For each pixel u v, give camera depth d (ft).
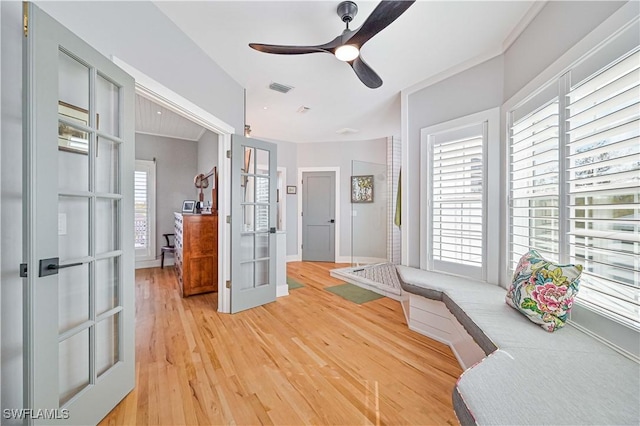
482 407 3.02
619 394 3.18
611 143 4.30
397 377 6.25
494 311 5.73
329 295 12.64
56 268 3.89
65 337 4.13
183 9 6.52
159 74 6.59
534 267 5.37
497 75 7.88
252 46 6.16
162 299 11.68
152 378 6.14
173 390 5.73
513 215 7.14
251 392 5.69
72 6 4.71
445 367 6.68
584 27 4.91
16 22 3.95
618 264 4.24
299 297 12.29
